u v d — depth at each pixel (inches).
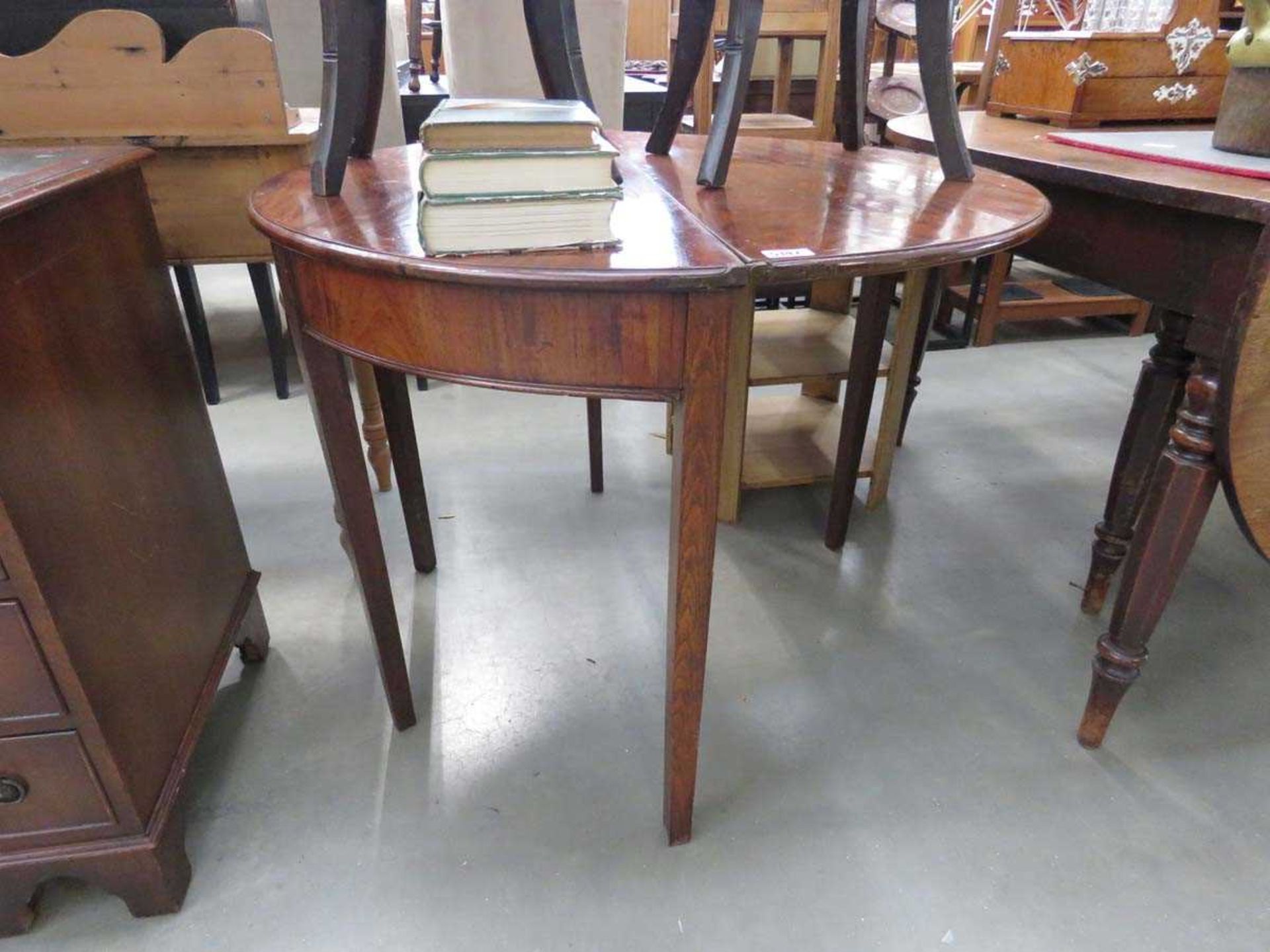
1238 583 55.2
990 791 39.8
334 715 44.1
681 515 27.9
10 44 52.7
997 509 64.3
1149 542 36.6
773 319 65.7
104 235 32.1
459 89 81.8
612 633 50.4
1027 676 47.1
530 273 22.9
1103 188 34.4
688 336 24.4
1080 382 87.9
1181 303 33.0
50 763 29.7
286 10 82.7
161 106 53.7
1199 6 49.9
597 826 37.9
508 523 61.8
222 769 40.7
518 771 40.8
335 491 36.8
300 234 26.8
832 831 37.7
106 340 31.8
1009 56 57.0
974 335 98.5
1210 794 39.6
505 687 46.1
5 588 26.1
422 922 33.6
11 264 25.8
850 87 44.1
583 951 32.6
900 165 41.4
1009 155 40.4
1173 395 44.1
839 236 26.8
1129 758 41.6
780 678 46.8
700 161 41.1
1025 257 42.7
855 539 60.2
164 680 35.0
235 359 93.7
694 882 35.3
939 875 35.7
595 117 25.3
